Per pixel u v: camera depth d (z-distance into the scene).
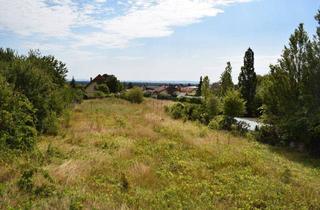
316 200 9.00
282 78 20.75
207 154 14.18
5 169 9.13
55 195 7.52
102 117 26.56
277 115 21.59
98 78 71.25
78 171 9.83
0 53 24.94
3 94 13.16
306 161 15.71
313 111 18.70
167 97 70.19
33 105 16.70
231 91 27.02
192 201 8.39
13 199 7.02
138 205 7.80
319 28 19.69
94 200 7.54
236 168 12.34
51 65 27.02
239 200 8.77
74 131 18.30
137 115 29.58
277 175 11.71
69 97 28.30
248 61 43.75
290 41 20.67
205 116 29.00
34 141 12.95
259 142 21.25
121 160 11.97
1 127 12.27
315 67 19.31
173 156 13.48
